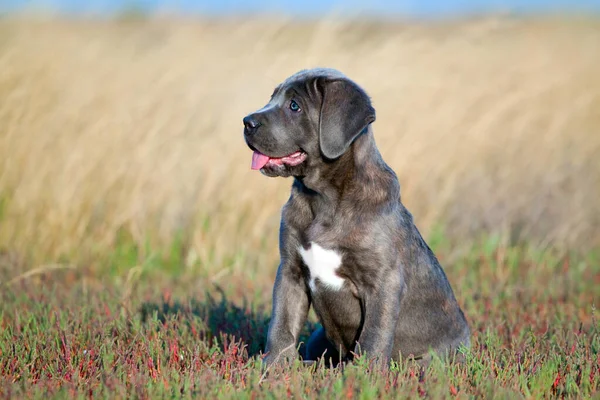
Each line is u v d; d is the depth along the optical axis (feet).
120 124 45.85
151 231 43.19
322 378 22.41
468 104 53.52
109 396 20.54
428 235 45.75
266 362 24.26
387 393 20.81
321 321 26.37
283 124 25.45
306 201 25.46
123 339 27.25
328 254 24.67
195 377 22.18
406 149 48.60
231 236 43.32
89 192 43.75
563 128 64.28
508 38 80.12
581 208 51.57
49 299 33.27
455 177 51.37
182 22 52.70
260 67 48.62
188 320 29.55
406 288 25.43
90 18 52.65
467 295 35.32
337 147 24.27
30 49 49.73
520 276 40.47
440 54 53.21
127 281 36.55
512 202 52.80
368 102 24.93
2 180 43.19
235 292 36.99
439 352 26.50
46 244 41.16
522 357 25.75
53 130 45.11
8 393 20.74
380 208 24.76
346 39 50.44
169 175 45.78
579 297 35.81
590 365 23.57
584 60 74.18
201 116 47.88
